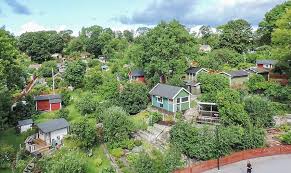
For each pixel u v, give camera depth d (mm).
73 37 160625
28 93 67625
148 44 58844
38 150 42281
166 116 48250
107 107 50812
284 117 46438
